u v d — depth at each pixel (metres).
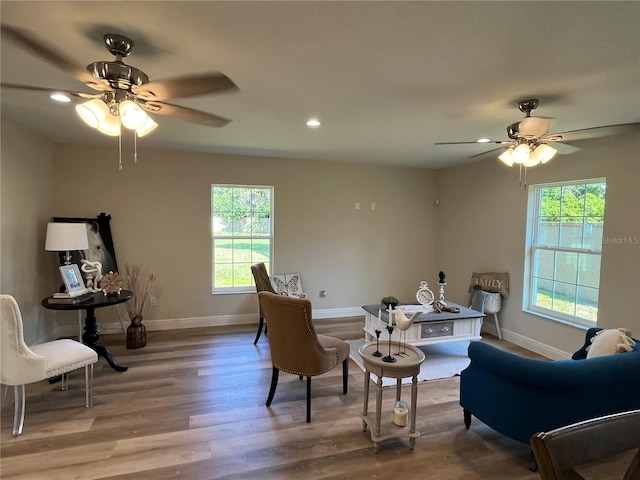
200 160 4.82
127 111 1.71
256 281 4.22
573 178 3.76
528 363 2.09
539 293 4.29
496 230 4.81
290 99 2.62
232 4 1.46
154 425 2.58
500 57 1.93
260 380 3.34
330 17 1.56
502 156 2.73
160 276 4.76
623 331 2.30
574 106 2.70
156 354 3.93
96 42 1.79
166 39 1.75
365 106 2.77
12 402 2.87
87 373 2.80
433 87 2.37
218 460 2.22
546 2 1.42
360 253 5.64
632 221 3.22
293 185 5.24
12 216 3.38
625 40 1.72
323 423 2.64
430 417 2.75
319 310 5.50
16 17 1.56
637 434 0.97
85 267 3.69
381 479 2.08
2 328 2.33
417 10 1.49
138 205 4.61
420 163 5.43
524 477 2.11
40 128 3.60
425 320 3.77
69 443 2.36
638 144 3.17
